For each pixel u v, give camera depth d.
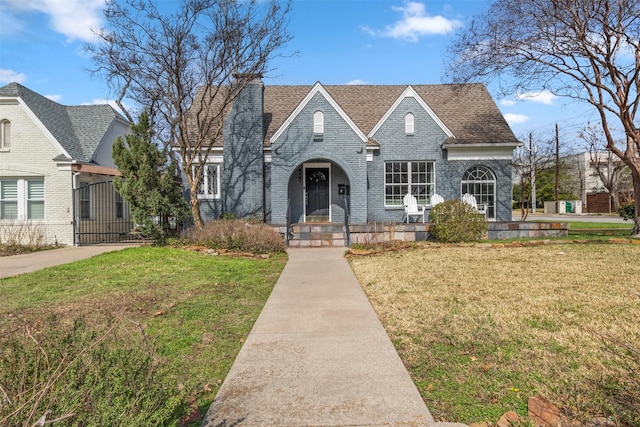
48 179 15.90
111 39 13.49
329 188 16.81
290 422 3.03
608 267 8.28
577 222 25.47
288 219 14.04
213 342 4.79
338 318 5.55
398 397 3.37
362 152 15.47
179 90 14.16
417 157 16.77
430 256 10.57
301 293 7.04
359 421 3.03
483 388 3.50
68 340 2.84
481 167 16.94
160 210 13.21
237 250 12.07
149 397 2.46
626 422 2.90
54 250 14.27
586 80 13.85
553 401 3.23
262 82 16.09
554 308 5.55
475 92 19.36
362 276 8.36
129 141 13.16
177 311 5.95
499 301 6.00
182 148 14.77
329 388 3.54
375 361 4.09
